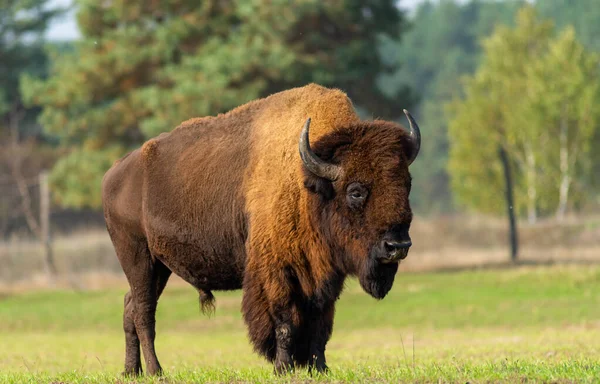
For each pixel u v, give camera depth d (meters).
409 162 29.75
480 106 186.00
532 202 183.12
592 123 176.38
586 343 49.06
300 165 30.86
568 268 105.06
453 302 88.00
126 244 37.12
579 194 185.75
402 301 90.75
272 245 31.19
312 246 30.86
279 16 110.25
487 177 184.62
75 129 121.31
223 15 118.06
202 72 109.75
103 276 116.00
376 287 29.48
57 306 95.62
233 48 111.50
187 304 95.12
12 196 181.25
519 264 115.25
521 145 186.88
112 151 121.75
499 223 153.25
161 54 115.81
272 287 31.09
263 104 34.47
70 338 72.88
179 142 36.03
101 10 121.44
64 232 179.00
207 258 34.38
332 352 52.41
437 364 33.44
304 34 114.19
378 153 29.19
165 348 60.41
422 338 64.12
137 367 36.25
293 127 32.28
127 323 36.72
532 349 45.72
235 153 33.66
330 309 31.86
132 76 119.12
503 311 81.00
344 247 29.86
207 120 36.09
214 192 33.78
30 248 129.12
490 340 57.44
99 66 117.88
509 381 26.44
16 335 77.19
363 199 29.14
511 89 189.12
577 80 178.38
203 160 34.59
